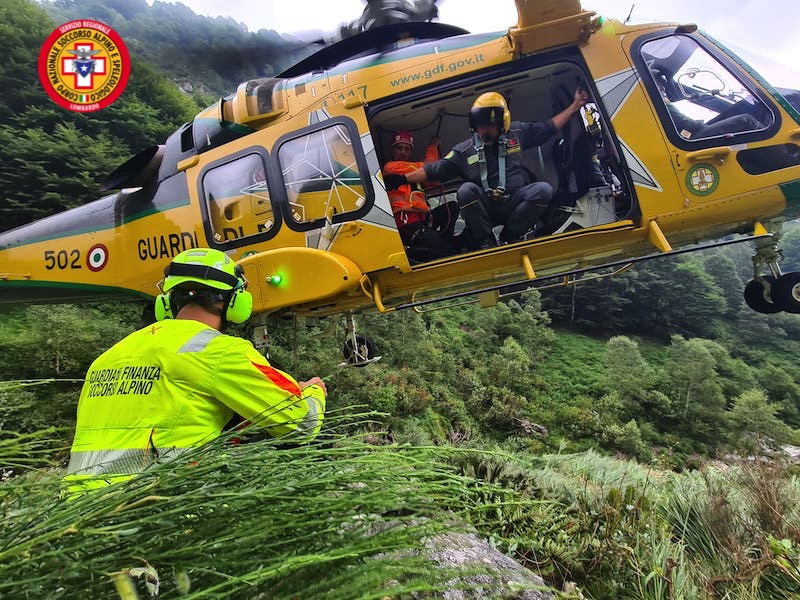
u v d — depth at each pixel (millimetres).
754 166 3447
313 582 769
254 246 4195
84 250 4766
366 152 3926
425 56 3922
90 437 1381
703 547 2760
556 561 2553
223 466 879
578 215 3943
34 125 19641
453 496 1057
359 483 947
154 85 26938
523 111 4969
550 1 3338
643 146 3533
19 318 9914
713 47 3684
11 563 671
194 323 1521
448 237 4699
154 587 666
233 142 4336
